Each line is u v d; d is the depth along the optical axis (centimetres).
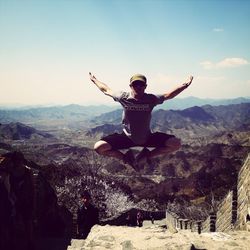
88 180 4488
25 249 1273
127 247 657
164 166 14900
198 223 1798
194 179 8231
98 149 485
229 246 663
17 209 1264
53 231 1585
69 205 3459
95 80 491
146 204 5312
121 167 11150
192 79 472
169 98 468
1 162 1209
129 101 459
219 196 5544
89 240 710
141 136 471
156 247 651
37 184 1485
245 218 861
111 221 2788
